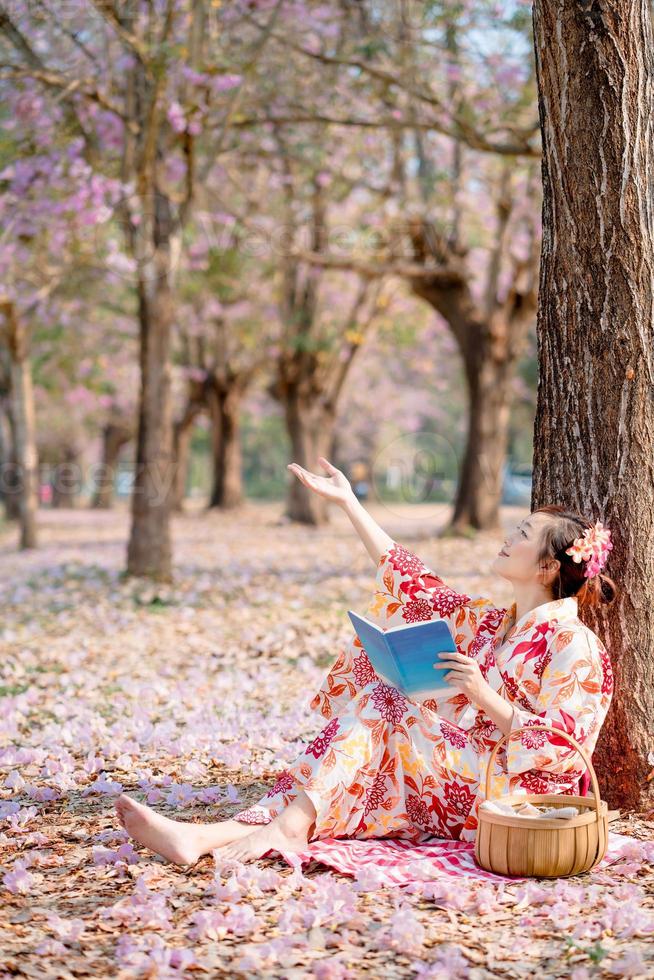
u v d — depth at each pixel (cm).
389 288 2266
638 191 404
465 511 1988
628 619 408
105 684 708
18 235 1225
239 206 1844
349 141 1591
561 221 414
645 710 409
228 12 1113
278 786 372
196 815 420
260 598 1116
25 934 307
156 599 1119
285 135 1404
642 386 407
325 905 319
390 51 1176
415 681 355
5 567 1555
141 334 1272
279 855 362
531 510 439
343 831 372
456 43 1223
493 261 1886
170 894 330
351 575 1355
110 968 285
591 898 323
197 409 3130
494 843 342
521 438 4103
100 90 1097
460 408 4538
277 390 2520
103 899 334
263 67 1177
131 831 352
